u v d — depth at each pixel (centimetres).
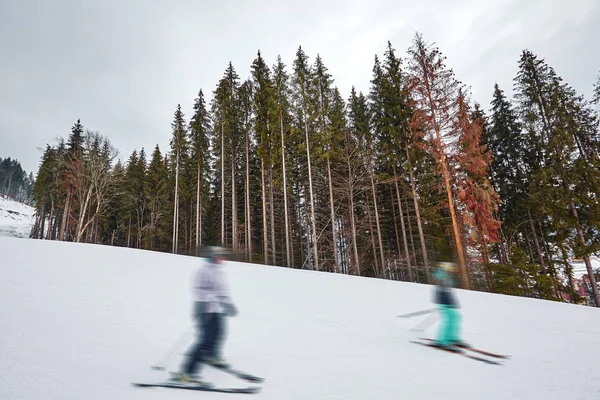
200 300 382
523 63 2312
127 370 380
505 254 2491
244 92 2944
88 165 3077
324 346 521
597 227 1930
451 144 1712
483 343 600
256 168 3447
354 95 2906
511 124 2556
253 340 535
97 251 1306
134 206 4278
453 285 571
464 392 366
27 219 7800
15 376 333
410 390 364
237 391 342
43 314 556
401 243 2994
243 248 2877
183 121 3634
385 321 716
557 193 2011
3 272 792
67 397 300
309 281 1177
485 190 1872
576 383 408
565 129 2073
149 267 1117
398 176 2377
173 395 323
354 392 351
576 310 1007
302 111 2342
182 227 4147
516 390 379
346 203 2862
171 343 490
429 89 1784
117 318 586
